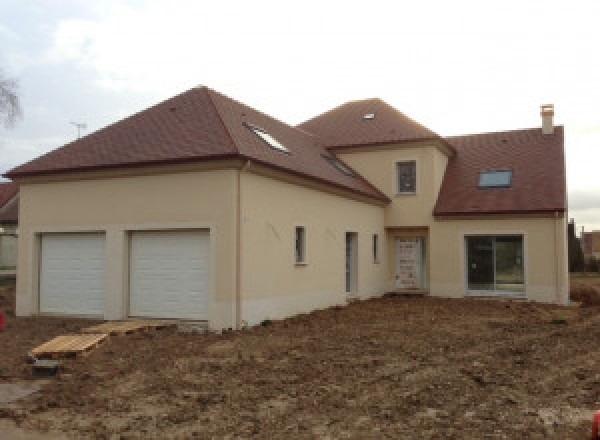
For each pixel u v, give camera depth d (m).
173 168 13.05
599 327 13.20
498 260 20.11
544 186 19.98
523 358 9.84
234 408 7.07
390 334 12.24
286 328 12.86
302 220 15.38
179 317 13.09
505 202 19.84
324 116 24.64
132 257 13.73
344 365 9.24
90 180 14.13
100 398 7.57
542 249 19.17
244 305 12.68
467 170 22.17
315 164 17.33
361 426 6.37
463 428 6.27
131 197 13.59
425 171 20.98
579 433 6.09
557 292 18.91
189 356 9.85
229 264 12.41
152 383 8.20
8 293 20.38
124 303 13.56
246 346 10.70
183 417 6.76
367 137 22.08
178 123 14.63
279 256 14.20
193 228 12.90
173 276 13.23
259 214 13.38
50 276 14.72
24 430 6.47
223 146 12.70
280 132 18.39
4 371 9.03
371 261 20.20
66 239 14.59
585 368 9.09
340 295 17.59
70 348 9.79
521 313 16.33
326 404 7.18
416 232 21.50
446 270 20.52
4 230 32.28
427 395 7.55
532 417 6.64
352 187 17.95
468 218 20.23
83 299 14.24
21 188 15.11
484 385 8.08
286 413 6.85
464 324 13.90
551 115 22.67
